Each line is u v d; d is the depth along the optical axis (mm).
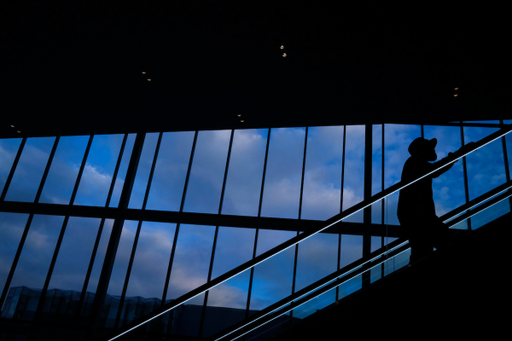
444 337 2338
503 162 11336
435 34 8008
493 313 2357
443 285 2471
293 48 8836
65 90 11359
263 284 11484
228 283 11688
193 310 11531
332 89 10422
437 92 10180
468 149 3262
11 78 11031
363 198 11867
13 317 12234
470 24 7609
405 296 2463
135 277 12203
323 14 7746
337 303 2518
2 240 13438
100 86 10992
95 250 12734
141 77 10391
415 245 3551
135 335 11312
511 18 7285
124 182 13430
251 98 11125
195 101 11469
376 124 12633
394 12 7535
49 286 12562
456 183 11438
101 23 8516
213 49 9070
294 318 9508
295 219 12000
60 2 7996
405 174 3977
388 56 8844
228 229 12336
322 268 11281
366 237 11297
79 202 13500
